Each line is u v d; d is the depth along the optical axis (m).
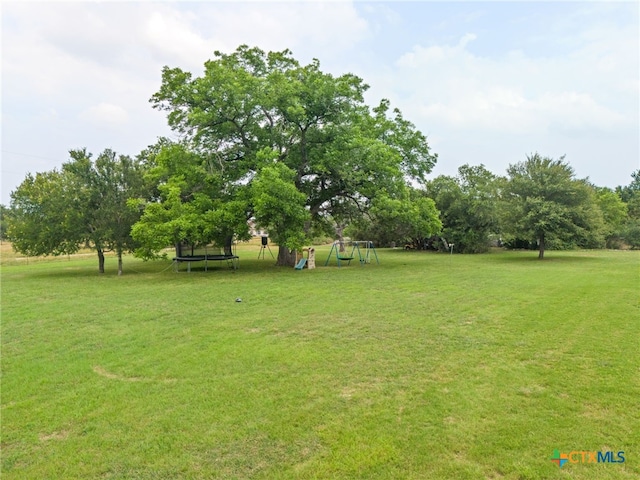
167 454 3.07
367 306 8.69
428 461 2.93
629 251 28.95
